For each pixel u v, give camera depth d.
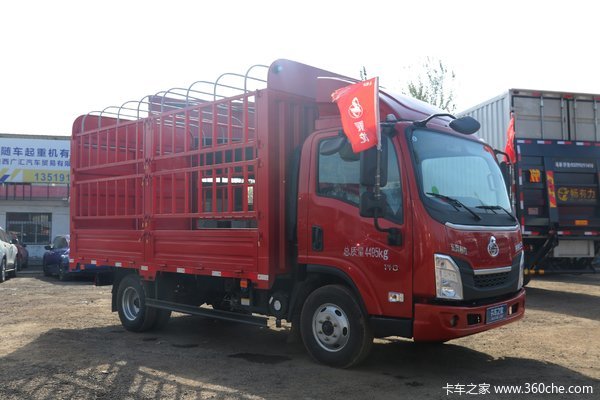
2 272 14.77
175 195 7.14
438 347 6.73
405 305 5.18
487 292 5.37
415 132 5.55
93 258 8.59
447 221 5.18
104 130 8.55
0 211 24.91
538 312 9.08
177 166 7.25
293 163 6.20
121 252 8.01
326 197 5.78
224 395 4.87
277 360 6.14
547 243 10.73
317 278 5.95
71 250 9.04
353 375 5.47
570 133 11.58
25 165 25.17
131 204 7.90
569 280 13.76
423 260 5.09
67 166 25.69
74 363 5.99
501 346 6.78
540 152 10.91
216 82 6.65
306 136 6.40
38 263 23.09
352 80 6.94
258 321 6.38
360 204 5.40
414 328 5.11
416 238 5.14
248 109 6.36
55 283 14.65
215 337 7.50
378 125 5.15
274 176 6.02
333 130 5.84
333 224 5.68
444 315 5.00
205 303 7.72
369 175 5.24
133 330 7.86
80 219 8.89
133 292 8.03
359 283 5.44
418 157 5.41
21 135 25.19
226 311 6.79
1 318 8.91
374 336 5.52
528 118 11.38
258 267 6.02
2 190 25.03
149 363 6.01
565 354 6.39
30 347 6.76
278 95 6.09
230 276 6.35
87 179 8.91
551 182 10.82
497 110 12.70
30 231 25.27
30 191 25.28
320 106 6.07
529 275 10.98
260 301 6.35
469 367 5.83
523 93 11.34
